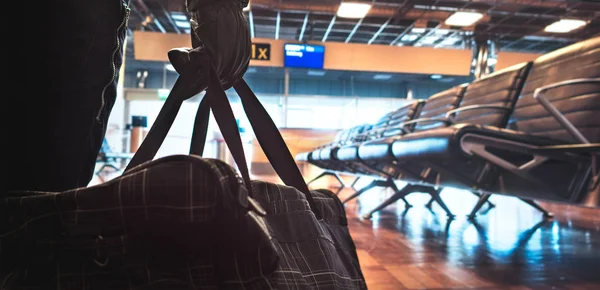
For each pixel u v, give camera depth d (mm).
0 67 456
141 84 15688
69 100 493
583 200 1525
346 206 3920
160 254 336
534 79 2145
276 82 17500
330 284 486
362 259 1703
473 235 2332
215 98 438
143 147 448
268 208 486
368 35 14141
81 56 492
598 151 1439
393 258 1726
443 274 1469
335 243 582
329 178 9383
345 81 17938
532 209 3879
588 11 10508
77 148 516
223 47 461
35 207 351
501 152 1812
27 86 466
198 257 341
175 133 6941
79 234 338
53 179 500
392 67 12727
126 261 337
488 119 2377
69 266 344
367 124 5484
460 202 4648
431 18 11586
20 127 472
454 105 2953
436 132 1786
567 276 1461
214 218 324
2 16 449
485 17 11484
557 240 2203
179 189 320
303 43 12406
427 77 16859
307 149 10000
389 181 3598
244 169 429
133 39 12625
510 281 1386
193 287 337
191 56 438
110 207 328
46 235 345
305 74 16984
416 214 3332
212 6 470
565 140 1831
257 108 543
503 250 1911
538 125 2033
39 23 459
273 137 546
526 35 12992
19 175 480
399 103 15484
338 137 6969
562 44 14328
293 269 442
